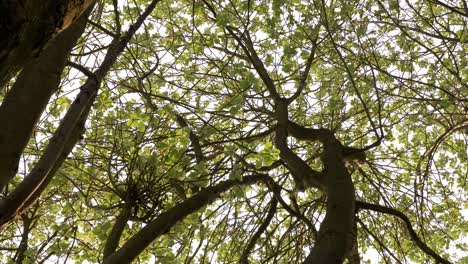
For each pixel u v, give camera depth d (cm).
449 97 635
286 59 597
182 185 486
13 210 246
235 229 601
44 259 447
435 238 706
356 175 726
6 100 230
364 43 648
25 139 223
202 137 481
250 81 456
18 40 157
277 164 547
